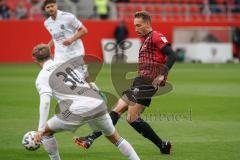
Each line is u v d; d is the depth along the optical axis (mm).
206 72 76062
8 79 64312
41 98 21828
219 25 101938
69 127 22031
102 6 99062
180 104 44531
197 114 39781
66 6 97750
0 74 70625
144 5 104500
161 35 25922
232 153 27266
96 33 95875
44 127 21859
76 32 34594
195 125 35344
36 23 92562
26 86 57062
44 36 92875
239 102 45938
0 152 27141
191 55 97688
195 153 27281
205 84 60375
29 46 92562
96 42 95938
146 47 26094
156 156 26672
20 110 40812
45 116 21797
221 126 34969
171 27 100688
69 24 34469
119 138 22375
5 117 37688
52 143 22297
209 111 41188
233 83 61594
